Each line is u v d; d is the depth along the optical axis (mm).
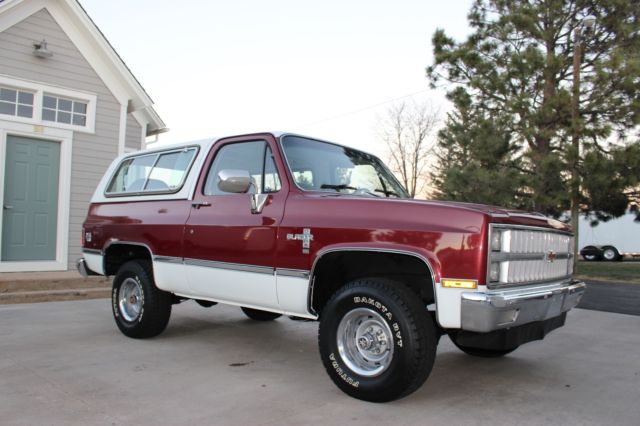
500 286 3500
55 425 3266
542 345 5809
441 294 3436
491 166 14961
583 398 3963
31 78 9883
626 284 12547
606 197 14078
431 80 16156
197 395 3873
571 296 4176
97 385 4062
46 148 10125
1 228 9484
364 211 3855
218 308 7820
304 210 4141
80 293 8539
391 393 3574
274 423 3336
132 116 12008
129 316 5688
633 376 4594
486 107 15234
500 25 14750
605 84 12914
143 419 3381
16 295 8055
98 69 10773
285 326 6547
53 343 5387
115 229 5727
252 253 4371
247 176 4363
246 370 4574
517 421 3445
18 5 9656
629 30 13852
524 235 3746
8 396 3787
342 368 3805
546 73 13500
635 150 12586
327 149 4906
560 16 14469
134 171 5945
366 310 3705
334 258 4066
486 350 5125
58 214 10219
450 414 3551
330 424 3328
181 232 4988
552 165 13031
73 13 10188
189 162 5262
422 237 3545
